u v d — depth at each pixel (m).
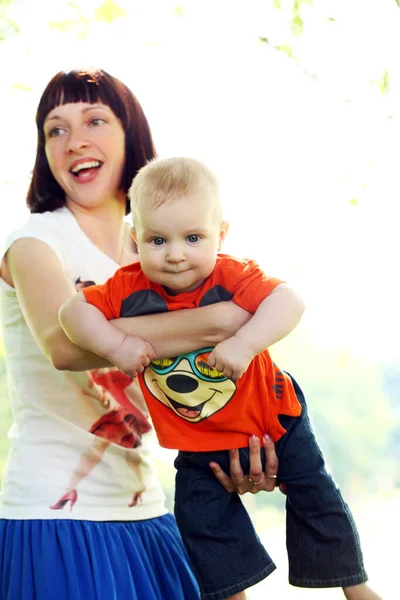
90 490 2.87
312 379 19.78
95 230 3.14
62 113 3.08
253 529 2.79
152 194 2.42
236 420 2.63
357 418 20.25
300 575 2.74
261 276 2.55
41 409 2.90
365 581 2.73
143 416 3.03
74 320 2.55
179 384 2.59
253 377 2.61
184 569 3.02
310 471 2.72
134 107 3.19
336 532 2.71
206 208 2.43
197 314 2.51
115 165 3.13
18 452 2.90
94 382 2.91
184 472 2.76
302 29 6.43
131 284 2.58
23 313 2.87
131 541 2.88
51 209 3.10
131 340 2.51
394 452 20.14
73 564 2.74
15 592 2.74
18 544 2.78
